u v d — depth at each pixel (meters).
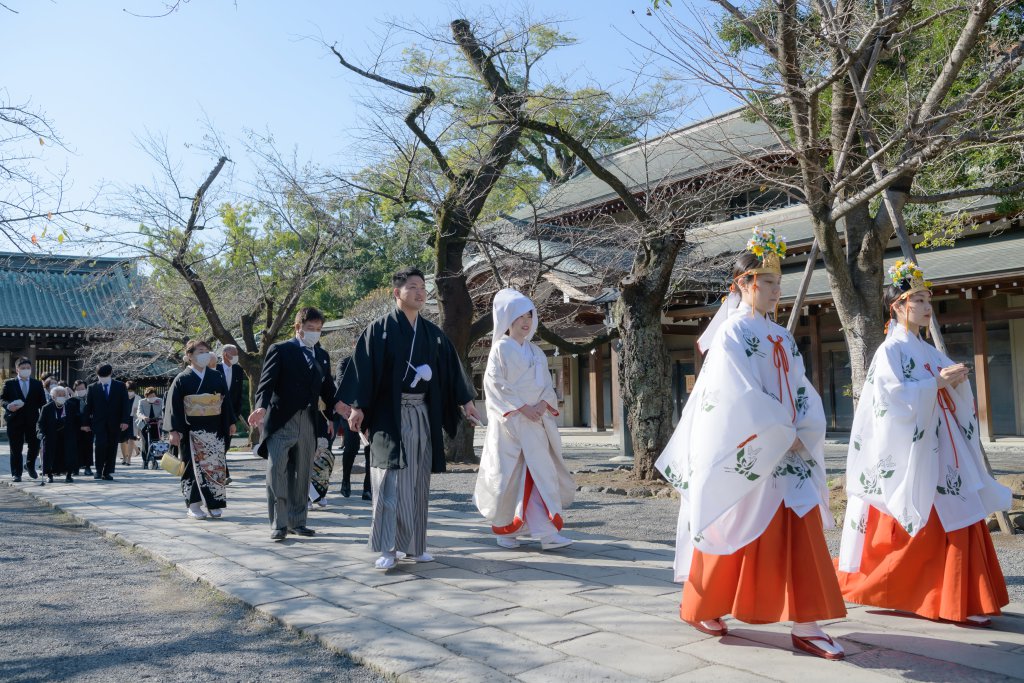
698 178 10.83
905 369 3.58
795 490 3.06
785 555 3.03
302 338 6.25
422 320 5.05
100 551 5.89
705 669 2.88
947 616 3.34
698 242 14.43
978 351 15.09
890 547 3.52
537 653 3.10
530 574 4.55
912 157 5.95
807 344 18.89
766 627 3.43
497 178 12.74
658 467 3.52
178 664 3.27
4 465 16.33
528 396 5.27
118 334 22.34
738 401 3.09
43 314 29.12
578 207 18.42
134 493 9.54
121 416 11.80
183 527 6.62
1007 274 13.05
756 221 17.83
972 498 3.44
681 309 17.88
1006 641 3.19
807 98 6.36
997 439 15.06
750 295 3.32
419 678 2.87
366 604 3.94
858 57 5.97
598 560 4.95
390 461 4.66
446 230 12.80
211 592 4.43
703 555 3.18
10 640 3.67
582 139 11.95
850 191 7.32
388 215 15.03
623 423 14.55
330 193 13.87
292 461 6.04
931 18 6.03
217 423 7.21
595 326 18.94
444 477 10.88
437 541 5.72
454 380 5.10
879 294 7.38
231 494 9.27
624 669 2.90
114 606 4.27
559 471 5.47
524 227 13.14
